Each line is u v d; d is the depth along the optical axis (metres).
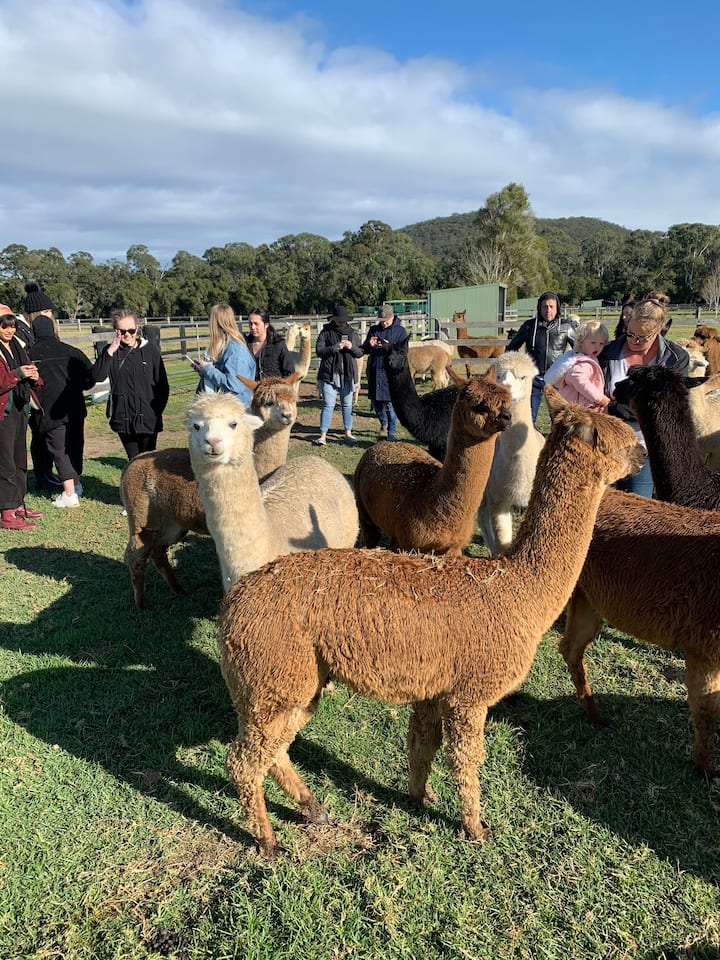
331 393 9.71
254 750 2.49
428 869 2.51
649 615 3.00
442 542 3.97
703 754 2.93
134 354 6.46
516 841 2.65
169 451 4.66
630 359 4.74
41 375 6.85
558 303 6.80
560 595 2.58
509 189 61.47
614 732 3.31
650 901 2.37
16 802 2.83
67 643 4.19
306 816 2.76
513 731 3.33
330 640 2.42
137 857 2.58
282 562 2.63
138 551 4.58
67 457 7.14
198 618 4.58
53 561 5.63
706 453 6.50
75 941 2.23
